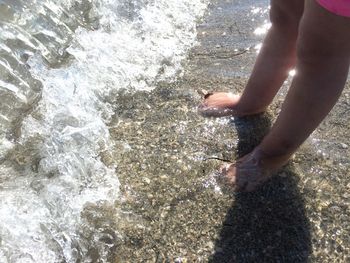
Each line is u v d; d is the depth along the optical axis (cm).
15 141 195
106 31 266
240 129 212
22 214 166
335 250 167
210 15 302
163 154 200
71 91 221
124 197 182
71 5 269
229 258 164
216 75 248
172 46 268
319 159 199
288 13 184
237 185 187
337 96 164
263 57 203
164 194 184
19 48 232
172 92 234
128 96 230
